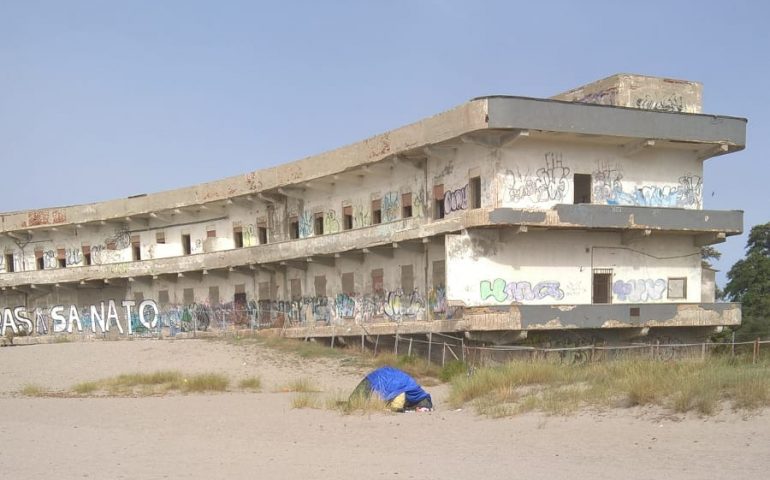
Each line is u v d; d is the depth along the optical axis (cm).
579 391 1736
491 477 1037
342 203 3906
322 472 1119
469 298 2895
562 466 1094
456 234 3005
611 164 3105
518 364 2127
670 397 1484
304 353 3372
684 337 3195
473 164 3030
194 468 1179
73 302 5597
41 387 2806
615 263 3147
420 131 3138
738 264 4659
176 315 5047
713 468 1006
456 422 1620
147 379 2781
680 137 3042
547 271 3025
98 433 1630
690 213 3105
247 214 4600
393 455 1265
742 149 3180
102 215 5219
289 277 4338
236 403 2186
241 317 4631
